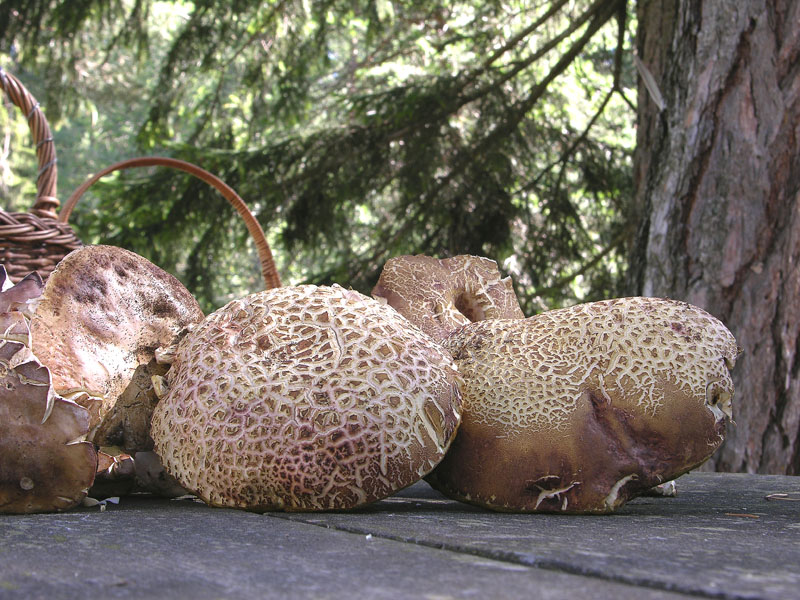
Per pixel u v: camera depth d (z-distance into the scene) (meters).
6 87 2.31
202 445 1.19
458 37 6.80
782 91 3.13
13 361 1.17
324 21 6.48
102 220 5.88
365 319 1.25
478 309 1.86
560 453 1.23
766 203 3.13
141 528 0.98
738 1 3.21
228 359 1.23
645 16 4.61
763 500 1.59
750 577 0.66
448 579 0.66
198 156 5.80
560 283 6.09
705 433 1.22
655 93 3.54
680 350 1.24
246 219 2.33
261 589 0.62
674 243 3.29
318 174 5.93
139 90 13.26
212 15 6.29
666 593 0.61
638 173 4.64
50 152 2.35
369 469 1.15
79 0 6.09
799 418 3.05
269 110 6.86
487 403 1.27
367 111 6.00
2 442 1.14
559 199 6.18
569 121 6.96
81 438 1.18
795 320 3.07
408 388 1.18
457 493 1.28
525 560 0.74
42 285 1.23
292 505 1.15
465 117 6.47
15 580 0.66
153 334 1.55
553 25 6.89
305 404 1.16
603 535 0.94
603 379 1.25
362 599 0.59
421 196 6.14
